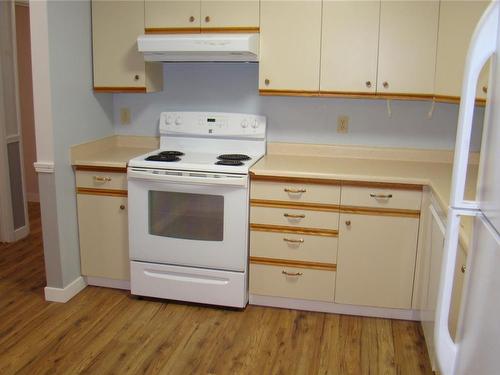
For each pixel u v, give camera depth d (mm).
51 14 2758
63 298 3064
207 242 2898
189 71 3412
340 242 2832
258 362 2480
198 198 2861
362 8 2838
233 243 2865
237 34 2891
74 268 3164
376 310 2930
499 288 932
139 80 3168
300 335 2734
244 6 2951
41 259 3775
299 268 2918
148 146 3564
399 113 3184
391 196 2715
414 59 2840
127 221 3086
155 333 2734
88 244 3182
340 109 3250
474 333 1082
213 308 3027
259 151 3301
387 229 2766
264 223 2887
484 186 1096
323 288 2920
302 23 2910
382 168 2926
